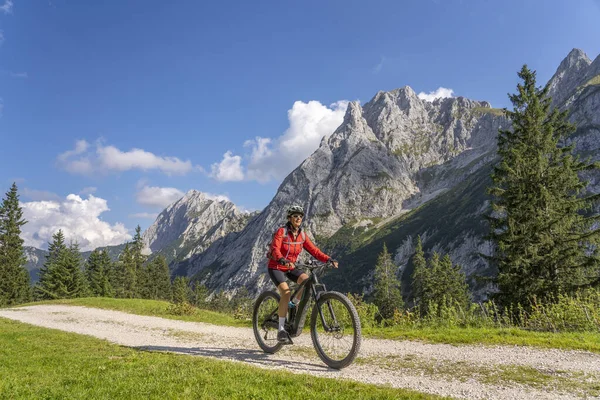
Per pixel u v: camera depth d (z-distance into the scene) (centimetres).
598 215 2144
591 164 2352
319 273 705
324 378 538
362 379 586
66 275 7988
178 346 965
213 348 919
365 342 963
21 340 1073
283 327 707
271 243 708
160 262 12194
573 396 504
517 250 2175
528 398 498
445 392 527
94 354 803
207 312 2742
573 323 1103
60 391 484
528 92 2533
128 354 791
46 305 2952
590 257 2089
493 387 549
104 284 9069
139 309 2416
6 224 7181
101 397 455
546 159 2302
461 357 749
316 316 711
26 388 504
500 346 842
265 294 829
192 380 517
